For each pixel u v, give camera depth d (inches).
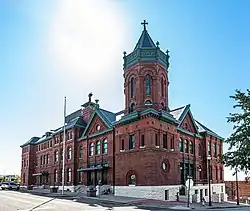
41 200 1222.3
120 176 1550.2
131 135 1537.9
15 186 2476.6
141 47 1641.2
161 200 1347.2
